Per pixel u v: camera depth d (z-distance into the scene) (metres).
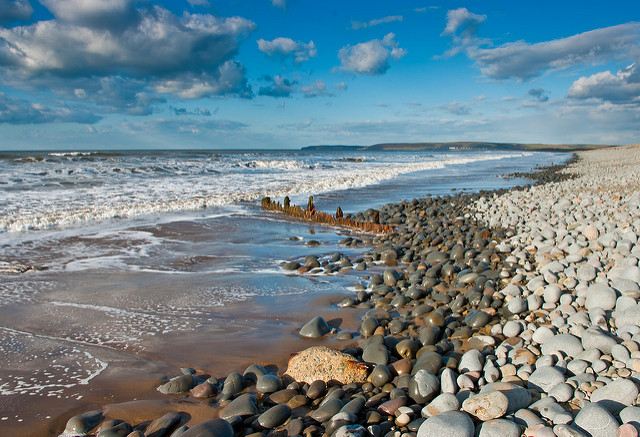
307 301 6.61
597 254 6.75
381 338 4.76
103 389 4.00
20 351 4.72
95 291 6.82
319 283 7.55
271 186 23.12
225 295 6.80
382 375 3.92
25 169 27.73
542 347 4.15
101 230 11.35
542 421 3.00
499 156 87.50
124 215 13.48
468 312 5.71
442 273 7.66
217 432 3.12
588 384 3.37
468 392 3.52
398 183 27.69
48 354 4.67
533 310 5.39
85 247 9.65
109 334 5.23
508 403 3.15
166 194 18.47
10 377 4.16
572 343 3.96
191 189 20.61
